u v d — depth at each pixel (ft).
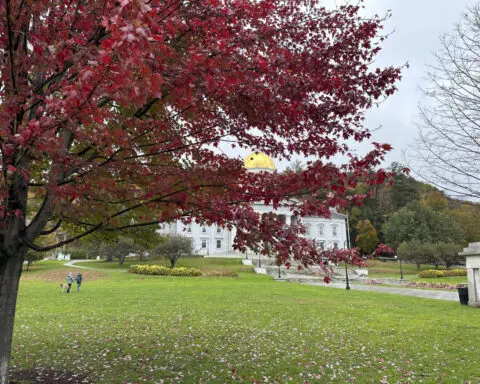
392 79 13.24
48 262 183.62
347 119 14.07
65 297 62.23
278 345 27.61
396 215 212.64
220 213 12.84
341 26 13.26
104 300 57.93
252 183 13.73
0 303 13.55
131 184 13.55
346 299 64.03
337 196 11.96
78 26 9.28
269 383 18.86
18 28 9.33
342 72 13.34
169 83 9.28
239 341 28.84
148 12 6.09
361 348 26.76
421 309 49.93
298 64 12.27
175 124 13.44
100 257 218.59
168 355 24.23
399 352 25.59
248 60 11.51
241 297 63.87
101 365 21.76
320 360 23.36
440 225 198.08
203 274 131.13
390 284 114.32
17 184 12.54
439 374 20.47
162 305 52.08
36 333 31.71
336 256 12.54
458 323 37.68
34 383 18.34
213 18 10.75
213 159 14.26
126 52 6.03
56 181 11.39
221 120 13.47
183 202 12.84
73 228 22.74
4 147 8.54
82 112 7.74
